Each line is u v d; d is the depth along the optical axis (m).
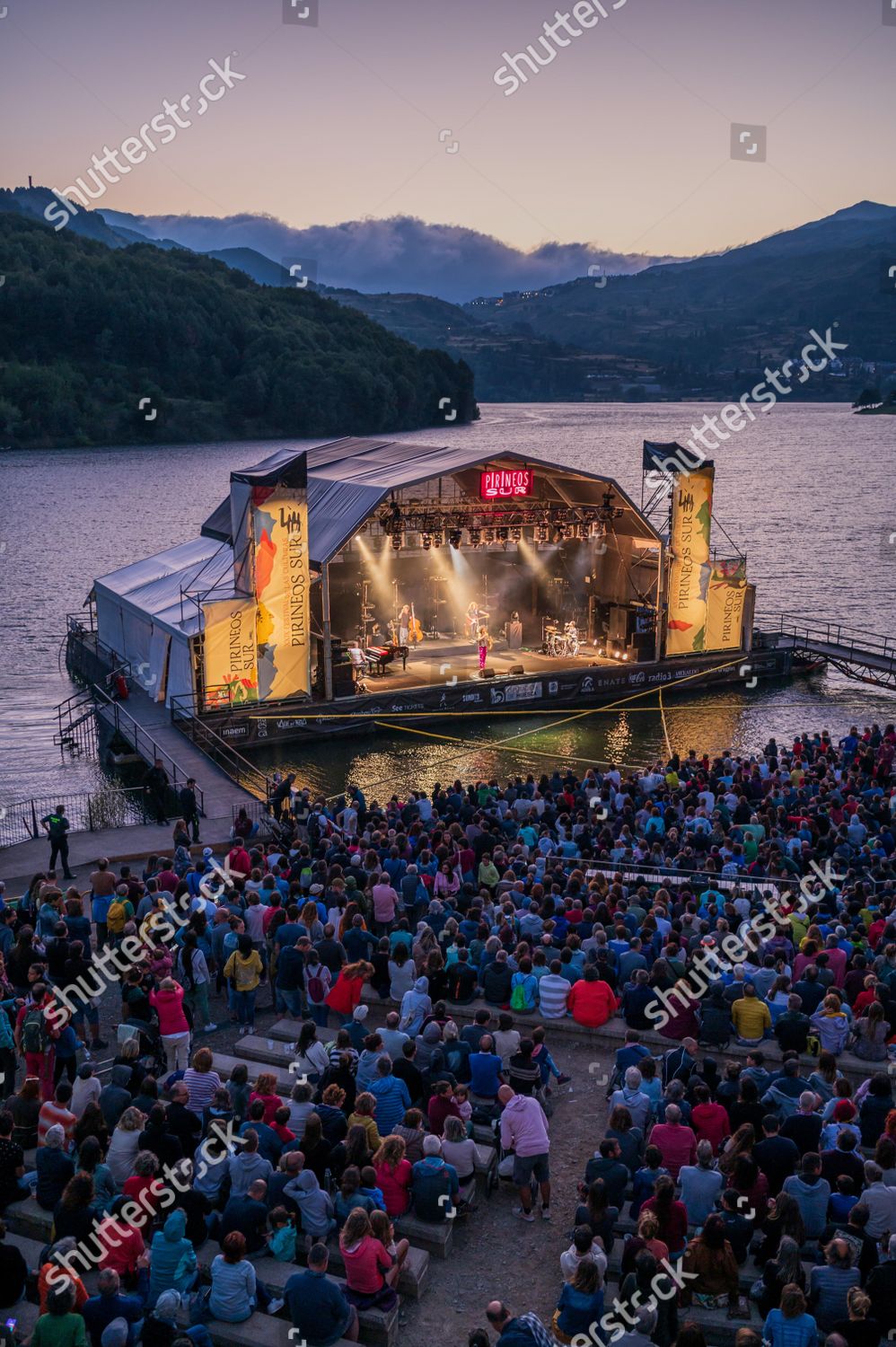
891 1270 11.13
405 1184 13.60
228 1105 13.55
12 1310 11.72
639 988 17.70
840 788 30.28
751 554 96.00
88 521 116.12
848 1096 14.04
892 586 81.31
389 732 44.75
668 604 50.22
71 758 42.94
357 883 22.72
